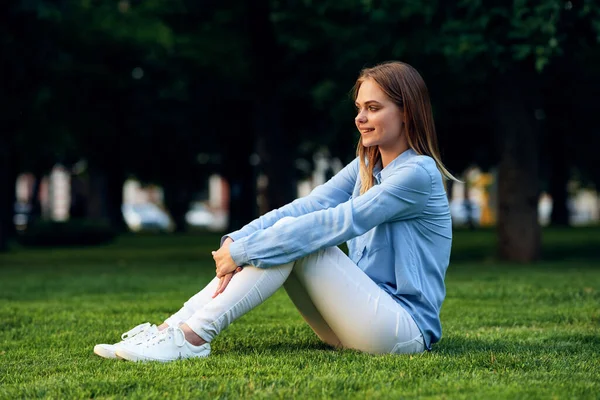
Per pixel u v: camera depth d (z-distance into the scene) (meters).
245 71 20.00
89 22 19.70
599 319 5.86
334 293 3.77
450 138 19.72
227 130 26.36
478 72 12.86
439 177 3.86
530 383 3.34
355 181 4.25
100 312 6.39
